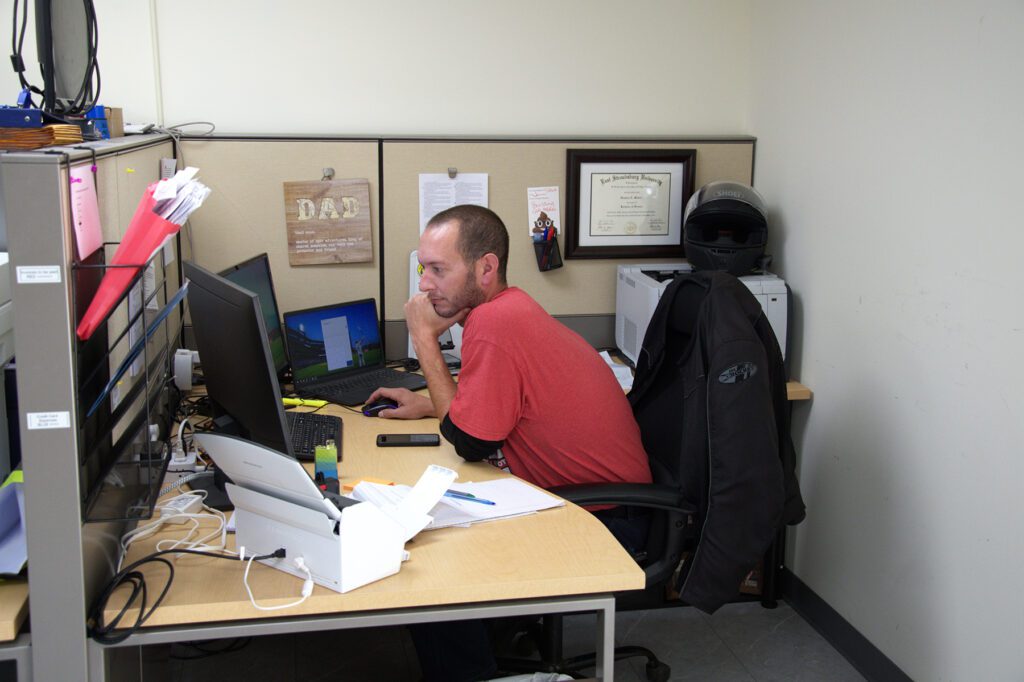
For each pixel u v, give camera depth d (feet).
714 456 5.84
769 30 9.04
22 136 5.24
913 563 6.94
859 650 7.73
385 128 9.07
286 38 8.75
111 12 8.43
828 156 7.97
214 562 4.66
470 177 8.86
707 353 5.96
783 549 8.79
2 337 4.98
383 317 8.98
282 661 7.77
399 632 8.26
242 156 8.46
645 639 8.26
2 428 5.07
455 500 5.32
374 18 8.86
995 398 6.02
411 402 7.23
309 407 7.39
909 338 6.90
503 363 5.98
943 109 6.43
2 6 8.30
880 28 7.14
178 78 8.65
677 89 9.46
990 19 5.95
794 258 8.63
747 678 7.65
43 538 3.98
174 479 5.72
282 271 8.72
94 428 4.39
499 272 6.48
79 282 4.14
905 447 7.00
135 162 6.33
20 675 4.14
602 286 9.36
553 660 6.68
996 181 5.94
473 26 9.03
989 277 6.03
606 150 9.03
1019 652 5.88
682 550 6.40
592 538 5.02
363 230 8.76
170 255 7.38
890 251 7.11
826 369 8.11
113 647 4.39
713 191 8.37
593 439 6.38
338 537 4.27
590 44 9.25
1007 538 5.95
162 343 6.32
